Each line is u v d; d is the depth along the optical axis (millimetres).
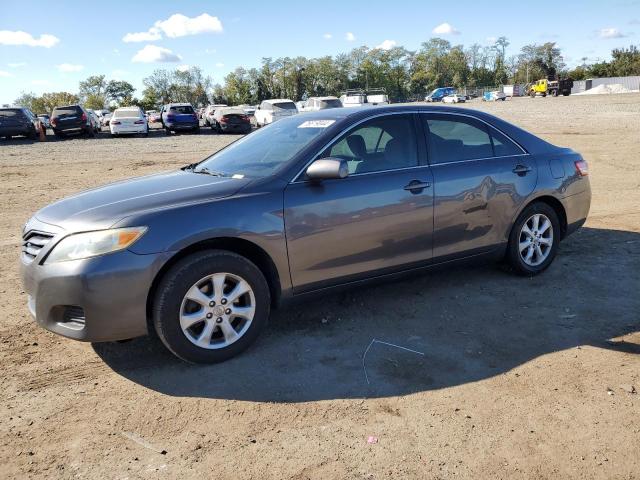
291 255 3840
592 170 11555
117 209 3545
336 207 3963
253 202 3711
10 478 2625
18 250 6613
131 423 3053
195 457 2756
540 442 2805
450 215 4496
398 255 4309
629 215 7551
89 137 28969
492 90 111125
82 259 3320
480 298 4699
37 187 11531
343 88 126938
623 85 90625
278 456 2746
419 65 134625
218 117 30922
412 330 4133
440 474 2592
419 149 4480
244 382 3457
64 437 2939
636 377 3391
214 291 3609
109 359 3801
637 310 4391
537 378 3418
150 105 113188
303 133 4328
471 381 3408
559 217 5324
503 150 4934
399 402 3201
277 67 119938
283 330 4176
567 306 4500
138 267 3357
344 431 2936
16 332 4242
